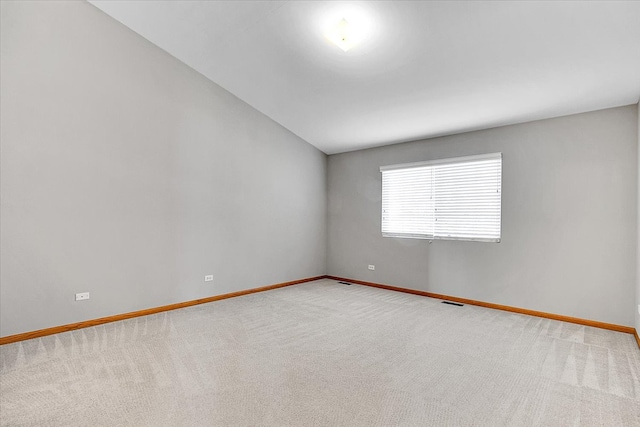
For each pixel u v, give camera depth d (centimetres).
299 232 588
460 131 468
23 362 258
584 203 373
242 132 495
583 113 376
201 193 445
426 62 338
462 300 463
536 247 403
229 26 348
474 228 455
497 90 358
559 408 204
